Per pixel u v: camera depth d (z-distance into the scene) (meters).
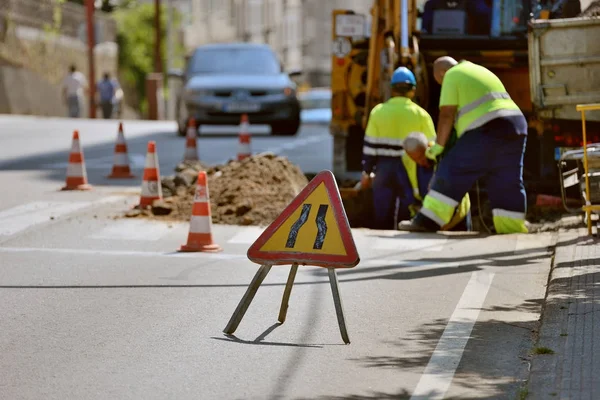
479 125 17.12
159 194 19.42
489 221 19.84
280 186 19.66
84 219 18.30
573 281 12.62
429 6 23.67
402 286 13.18
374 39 22.91
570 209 17.75
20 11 68.88
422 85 21.80
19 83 67.62
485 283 13.30
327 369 9.58
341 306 10.51
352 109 24.34
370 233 17.39
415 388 8.98
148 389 8.97
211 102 39.56
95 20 76.69
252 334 10.84
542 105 19.56
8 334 10.73
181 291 12.83
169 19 87.56
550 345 9.97
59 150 32.88
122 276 13.70
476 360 9.86
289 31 121.50
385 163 19.58
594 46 19.25
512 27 23.23
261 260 10.71
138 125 49.38
